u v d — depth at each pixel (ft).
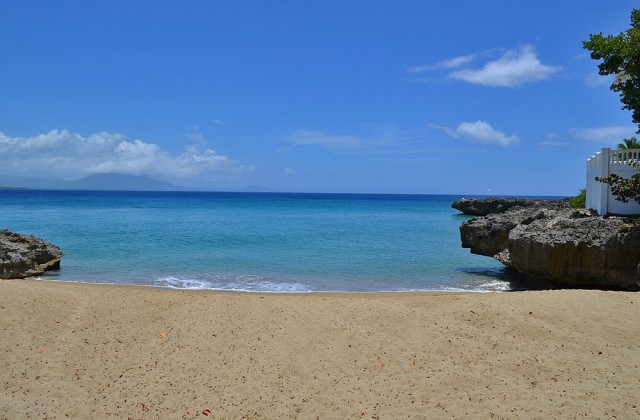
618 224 52.85
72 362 29.12
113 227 131.03
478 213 207.82
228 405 24.45
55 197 452.35
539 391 25.67
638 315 36.86
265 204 334.24
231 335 33.94
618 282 51.08
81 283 56.44
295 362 29.71
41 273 63.62
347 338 33.50
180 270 68.28
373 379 27.45
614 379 26.94
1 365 28.22
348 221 171.12
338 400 24.98
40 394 25.20
